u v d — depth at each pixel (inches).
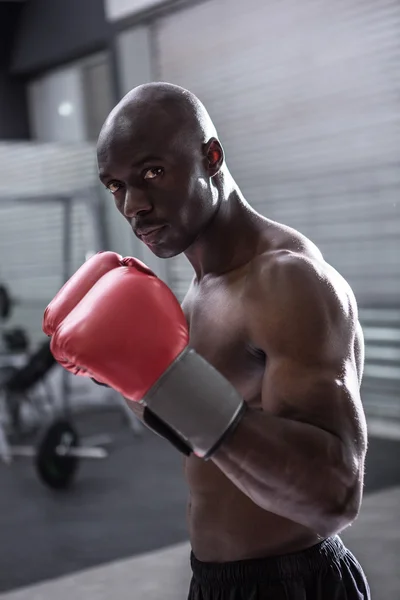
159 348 34.6
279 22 221.5
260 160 234.5
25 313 249.0
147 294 36.3
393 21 195.9
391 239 205.0
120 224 254.8
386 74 199.3
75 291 42.9
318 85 215.5
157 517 144.3
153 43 253.0
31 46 287.0
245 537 41.9
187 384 34.1
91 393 256.5
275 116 227.3
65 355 35.9
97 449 203.3
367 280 212.4
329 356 35.4
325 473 33.0
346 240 215.9
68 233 220.2
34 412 244.8
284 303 36.6
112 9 253.6
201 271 45.2
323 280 36.9
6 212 245.1
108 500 158.6
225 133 242.8
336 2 207.2
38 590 111.9
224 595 42.4
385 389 210.7
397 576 106.6
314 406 34.3
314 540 41.8
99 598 107.7
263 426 33.4
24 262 248.5
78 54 270.8
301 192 225.1
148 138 37.7
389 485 153.2
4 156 246.8
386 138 202.1
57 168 255.3
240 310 39.7
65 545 131.2
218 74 239.6
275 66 224.5
